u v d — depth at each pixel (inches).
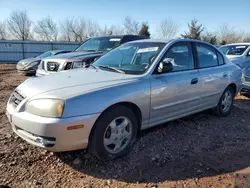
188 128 173.9
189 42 174.1
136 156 134.0
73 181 112.6
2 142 144.9
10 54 1069.1
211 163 130.4
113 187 109.0
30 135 115.1
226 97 203.8
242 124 190.7
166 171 121.9
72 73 148.6
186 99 161.8
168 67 146.4
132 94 129.2
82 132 113.1
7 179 112.0
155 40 170.7
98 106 116.5
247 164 130.9
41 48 1093.1
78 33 1742.1
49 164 124.9
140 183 112.2
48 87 122.0
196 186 110.7
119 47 181.6
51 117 109.5
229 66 203.9
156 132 161.8
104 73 144.8
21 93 127.0
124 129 131.4
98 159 129.2
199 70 173.5
